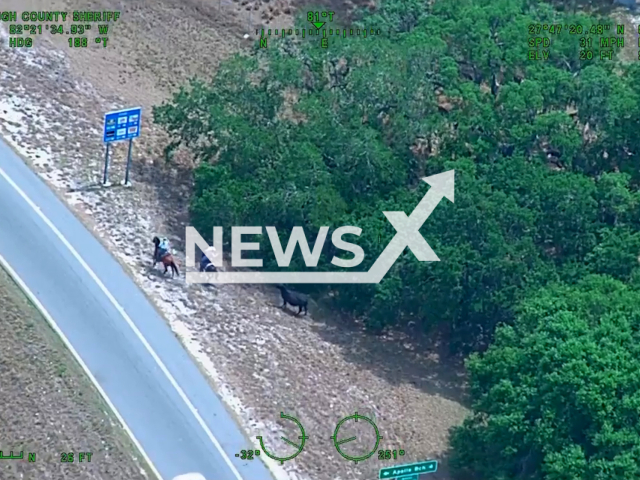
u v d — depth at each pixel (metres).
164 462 45.91
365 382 54.06
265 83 63.81
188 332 52.81
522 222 57.75
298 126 62.50
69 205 59.00
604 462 44.16
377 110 63.09
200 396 49.38
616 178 60.34
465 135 63.06
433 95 64.19
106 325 51.88
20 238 55.81
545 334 48.41
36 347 49.62
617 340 47.94
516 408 47.06
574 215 58.66
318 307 58.50
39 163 61.62
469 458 49.28
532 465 47.12
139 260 56.56
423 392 54.53
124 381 49.22
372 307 57.84
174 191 62.94
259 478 46.16
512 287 55.66
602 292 52.69
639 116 63.34
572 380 45.69
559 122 62.59
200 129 61.94
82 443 45.91
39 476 44.50
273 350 53.78
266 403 50.19
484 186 58.72
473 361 50.78
